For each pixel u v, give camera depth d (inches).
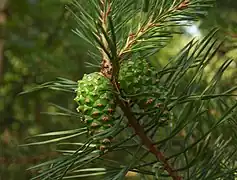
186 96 27.0
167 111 27.6
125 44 27.3
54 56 70.8
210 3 27.8
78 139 51.8
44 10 82.2
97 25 26.0
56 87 29.5
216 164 29.1
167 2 26.9
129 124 27.8
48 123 74.0
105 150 27.7
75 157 27.2
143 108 27.3
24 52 80.4
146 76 27.2
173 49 51.8
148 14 27.1
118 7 27.7
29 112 78.8
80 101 27.3
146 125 27.7
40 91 76.0
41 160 56.3
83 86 27.4
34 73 72.4
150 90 27.2
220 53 43.3
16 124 78.0
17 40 80.0
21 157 56.7
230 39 42.5
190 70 36.2
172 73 27.9
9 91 81.7
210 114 33.9
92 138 26.6
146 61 27.8
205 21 44.2
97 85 27.3
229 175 29.5
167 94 26.5
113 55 25.8
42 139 65.9
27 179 61.3
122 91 27.3
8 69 85.4
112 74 26.9
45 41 79.9
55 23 76.8
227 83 40.0
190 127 29.4
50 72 70.2
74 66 68.0
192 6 26.8
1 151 57.4
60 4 78.4
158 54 51.9
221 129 33.2
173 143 33.1
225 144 29.7
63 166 27.0
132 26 27.6
